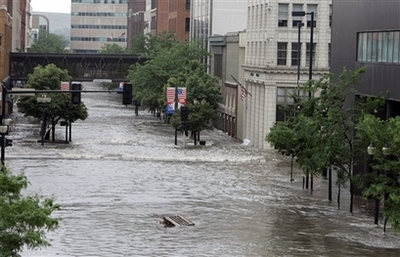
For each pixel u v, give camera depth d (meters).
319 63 128.88
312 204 74.12
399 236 60.53
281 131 81.00
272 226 63.34
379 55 77.75
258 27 136.12
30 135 133.62
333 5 91.62
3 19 182.00
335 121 69.56
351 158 69.50
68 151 110.50
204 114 126.69
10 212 36.00
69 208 68.12
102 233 59.00
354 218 67.56
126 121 173.75
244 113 143.50
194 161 104.25
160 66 173.00
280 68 128.62
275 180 88.56
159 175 89.38
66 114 123.06
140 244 55.78
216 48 174.25
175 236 58.78
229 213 68.31
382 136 59.09
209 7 189.75
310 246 56.53
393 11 74.44
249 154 115.94
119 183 82.38
